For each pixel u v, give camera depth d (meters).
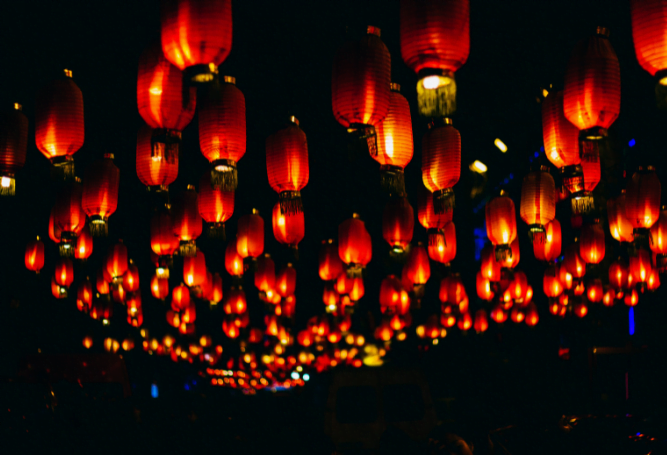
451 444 4.54
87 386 8.24
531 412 7.36
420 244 7.77
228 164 3.60
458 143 4.20
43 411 6.92
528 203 4.91
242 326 12.36
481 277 9.27
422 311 13.63
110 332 12.33
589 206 3.86
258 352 15.55
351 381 5.19
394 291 9.71
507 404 8.47
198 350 14.05
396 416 5.84
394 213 5.53
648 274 7.30
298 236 5.64
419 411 5.64
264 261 9.25
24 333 9.36
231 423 6.98
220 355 14.85
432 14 2.68
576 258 7.64
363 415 5.84
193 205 5.71
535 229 4.94
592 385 8.52
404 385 5.50
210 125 3.56
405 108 3.86
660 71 2.60
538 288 11.95
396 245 5.59
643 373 8.48
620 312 9.55
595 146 3.10
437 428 5.14
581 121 3.05
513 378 10.05
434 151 4.18
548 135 3.90
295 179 4.34
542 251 6.49
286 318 11.65
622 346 9.25
